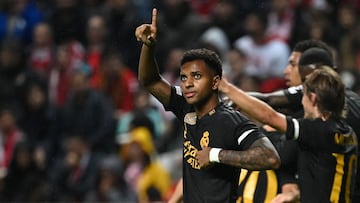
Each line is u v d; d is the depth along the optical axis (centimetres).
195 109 1213
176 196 1425
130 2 3019
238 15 2973
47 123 2700
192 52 1188
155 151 2447
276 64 2691
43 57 2886
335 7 2969
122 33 2942
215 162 1163
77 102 2586
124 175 2339
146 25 1208
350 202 1327
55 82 2809
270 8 2867
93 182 2391
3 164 2648
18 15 3084
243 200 1387
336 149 1297
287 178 1373
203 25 2847
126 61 2922
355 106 1405
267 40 2723
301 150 1310
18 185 2466
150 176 2300
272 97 1409
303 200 1311
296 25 2781
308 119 1302
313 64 1405
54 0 3209
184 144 1216
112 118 2556
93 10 3034
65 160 2455
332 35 2789
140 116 2438
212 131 1187
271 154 1144
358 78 2612
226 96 1373
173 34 2852
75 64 2803
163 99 1249
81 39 2988
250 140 1162
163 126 2509
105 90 2725
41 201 2436
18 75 2897
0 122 2692
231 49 2791
